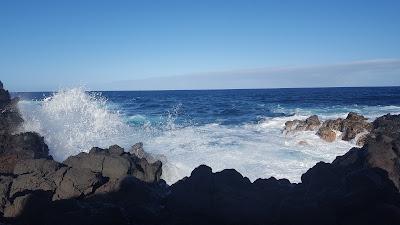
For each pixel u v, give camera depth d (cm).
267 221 934
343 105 4266
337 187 963
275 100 6056
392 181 935
